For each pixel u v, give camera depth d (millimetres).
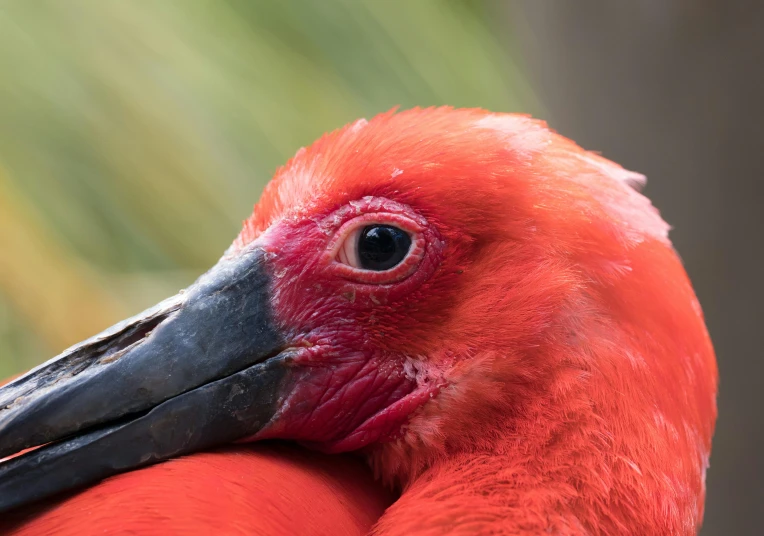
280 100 955
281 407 854
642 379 850
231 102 947
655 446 848
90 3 940
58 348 925
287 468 849
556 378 850
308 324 854
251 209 944
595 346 850
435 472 852
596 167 859
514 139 856
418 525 842
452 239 853
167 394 847
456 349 853
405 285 854
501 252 853
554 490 845
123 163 935
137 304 932
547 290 851
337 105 961
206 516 835
